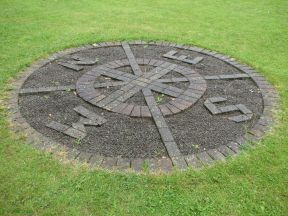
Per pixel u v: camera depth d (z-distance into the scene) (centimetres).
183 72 333
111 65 344
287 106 281
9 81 307
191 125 254
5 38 402
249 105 283
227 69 346
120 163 212
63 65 340
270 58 371
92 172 204
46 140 231
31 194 187
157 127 248
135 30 445
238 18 511
